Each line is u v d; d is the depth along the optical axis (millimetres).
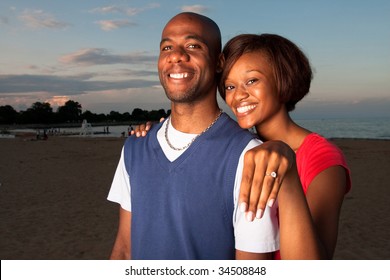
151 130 2051
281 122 2043
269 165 1112
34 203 10562
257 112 1938
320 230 1644
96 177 15156
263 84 1914
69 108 181250
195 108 1880
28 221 8695
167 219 1787
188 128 1900
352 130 103625
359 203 10180
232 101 1999
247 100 1937
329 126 145875
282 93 1938
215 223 1723
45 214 9312
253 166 1139
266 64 1908
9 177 15328
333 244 1641
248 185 1125
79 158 22688
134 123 187750
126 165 2029
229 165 1732
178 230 1766
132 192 1944
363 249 6703
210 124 1895
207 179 1747
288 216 1227
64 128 145250
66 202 10625
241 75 1928
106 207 9914
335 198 1700
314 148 1863
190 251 1729
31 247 6961
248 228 1645
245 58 1914
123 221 2098
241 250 1665
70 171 17031
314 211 1694
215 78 1938
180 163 1805
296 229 1218
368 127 131375
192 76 1835
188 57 1830
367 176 14734
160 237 1801
